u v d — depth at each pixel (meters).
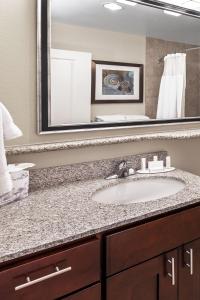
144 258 1.07
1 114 1.03
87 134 1.50
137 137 1.59
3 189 1.01
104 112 1.52
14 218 1.01
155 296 1.13
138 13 1.57
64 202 1.16
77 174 1.45
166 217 1.13
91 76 1.46
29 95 1.31
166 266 1.15
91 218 1.00
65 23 1.36
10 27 1.23
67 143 1.40
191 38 1.79
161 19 1.65
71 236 0.89
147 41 1.62
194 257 1.24
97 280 0.97
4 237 0.87
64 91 1.39
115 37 1.51
